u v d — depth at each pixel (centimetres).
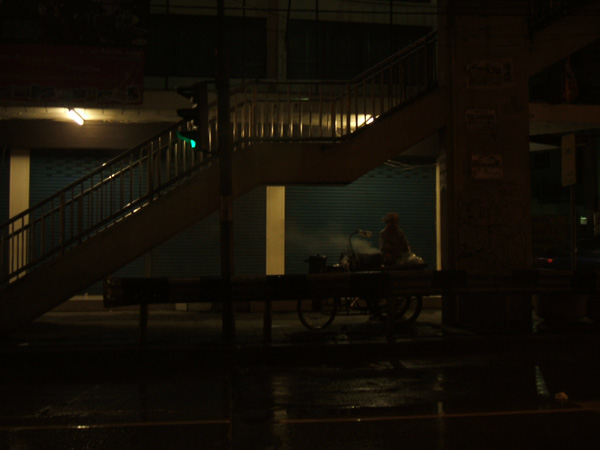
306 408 589
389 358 859
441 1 1073
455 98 1050
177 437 497
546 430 511
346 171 1022
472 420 542
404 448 464
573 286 995
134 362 830
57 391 673
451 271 954
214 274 1353
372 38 1452
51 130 1274
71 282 948
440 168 1098
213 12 1400
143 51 1178
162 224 973
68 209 1298
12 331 933
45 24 1152
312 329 1030
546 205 3581
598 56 1485
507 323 1004
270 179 1007
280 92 1230
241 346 855
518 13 1062
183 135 893
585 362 821
